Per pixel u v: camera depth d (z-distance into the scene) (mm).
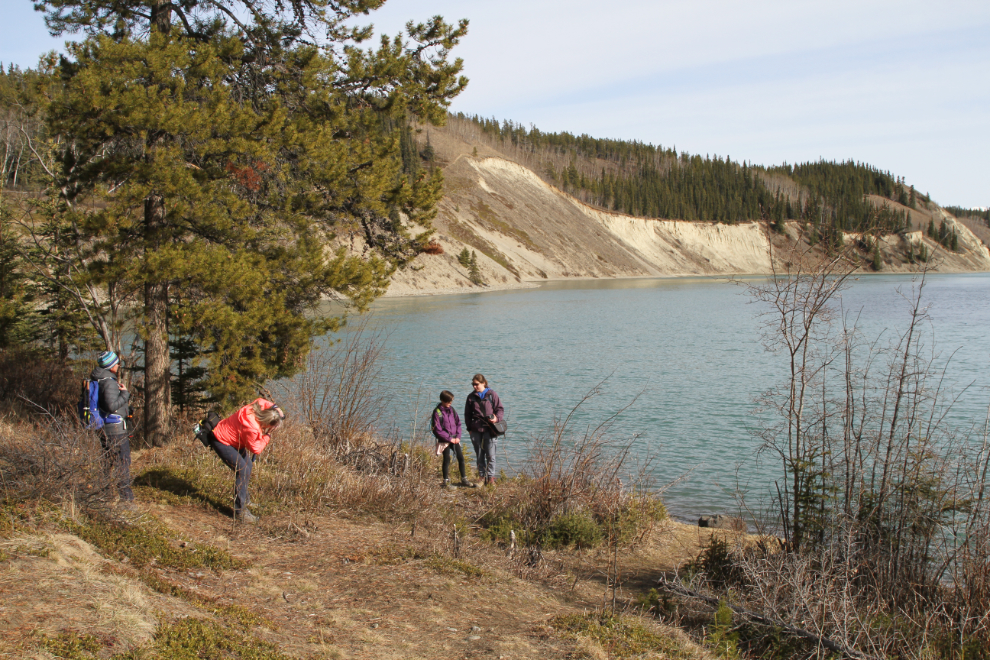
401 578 6094
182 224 9328
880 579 6707
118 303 11555
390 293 87000
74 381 12875
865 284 107688
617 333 43906
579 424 18359
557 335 42719
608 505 9398
